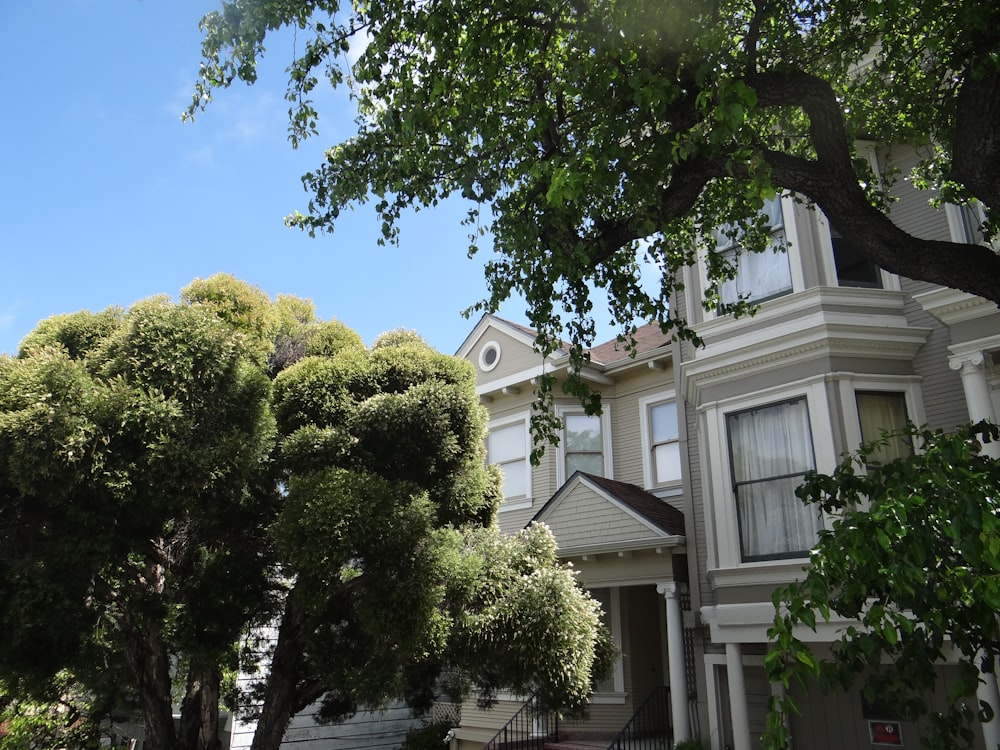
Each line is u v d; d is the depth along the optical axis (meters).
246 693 8.86
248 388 6.62
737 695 9.17
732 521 9.69
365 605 6.09
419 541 6.34
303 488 6.18
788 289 9.97
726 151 5.55
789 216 10.12
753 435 9.85
